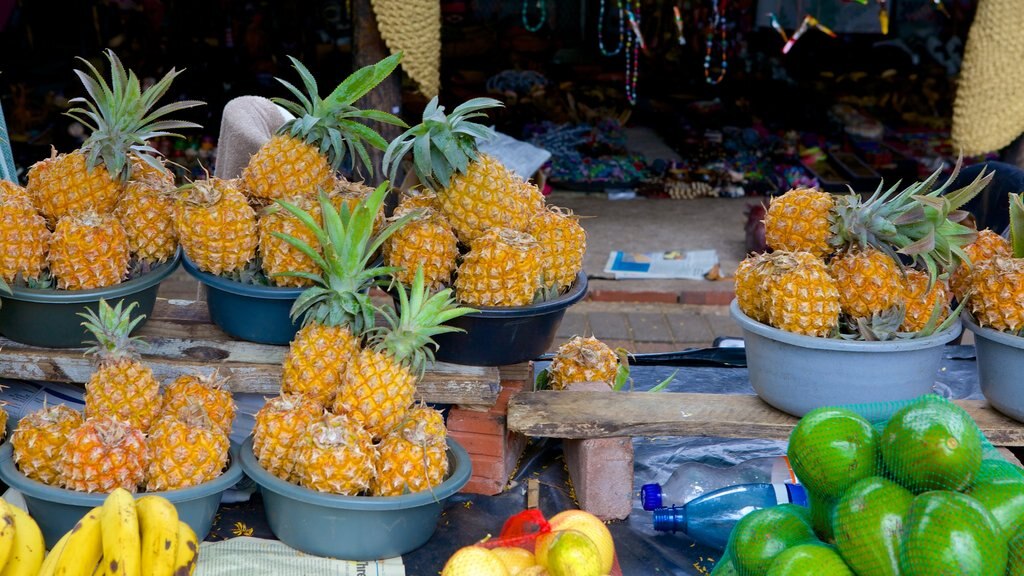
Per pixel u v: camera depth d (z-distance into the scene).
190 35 9.38
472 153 2.14
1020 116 4.81
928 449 1.39
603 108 10.16
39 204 2.19
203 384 1.98
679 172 8.84
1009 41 4.70
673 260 7.03
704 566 1.89
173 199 2.18
